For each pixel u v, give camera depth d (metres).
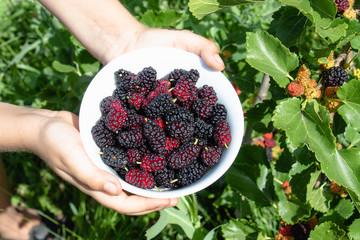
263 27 0.67
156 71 0.39
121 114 0.36
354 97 0.34
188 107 0.39
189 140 0.37
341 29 0.32
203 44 0.40
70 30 0.48
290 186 0.41
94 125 0.37
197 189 0.33
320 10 0.31
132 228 0.61
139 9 0.62
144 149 0.37
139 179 0.35
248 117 0.46
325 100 0.36
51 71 0.71
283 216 0.40
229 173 0.48
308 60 0.39
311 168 0.40
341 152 0.34
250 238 0.45
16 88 0.71
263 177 0.48
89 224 0.61
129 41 0.45
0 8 0.81
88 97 0.37
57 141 0.36
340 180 0.32
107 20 0.46
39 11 0.72
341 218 0.41
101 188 0.33
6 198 0.66
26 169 0.69
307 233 0.44
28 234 0.64
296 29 0.39
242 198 0.55
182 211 0.51
